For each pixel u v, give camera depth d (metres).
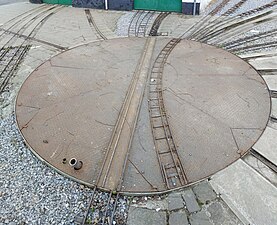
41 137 7.73
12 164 7.08
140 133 7.70
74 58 11.15
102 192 6.39
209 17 14.57
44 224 5.80
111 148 7.31
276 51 10.94
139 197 6.30
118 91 9.23
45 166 7.03
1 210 6.04
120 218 5.89
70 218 5.90
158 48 11.61
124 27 13.98
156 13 15.62
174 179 6.55
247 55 10.87
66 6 17.23
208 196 6.19
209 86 9.27
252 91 8.98
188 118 8.09
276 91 8.98
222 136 7.51
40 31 13.75
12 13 16.34
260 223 5.62
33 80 9.95
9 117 8.51
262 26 12.94
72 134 7.76
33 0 17.81
